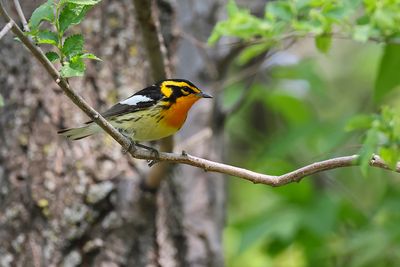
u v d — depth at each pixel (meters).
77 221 11.29
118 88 11.88
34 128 11.49
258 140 20.69
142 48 12.18
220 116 14.88
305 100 19.28
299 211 14.88
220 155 14.84
